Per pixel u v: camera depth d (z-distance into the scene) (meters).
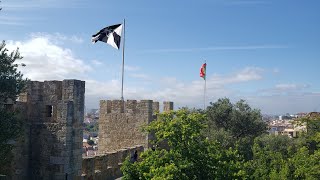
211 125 50.88
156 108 37.88
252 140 49.81
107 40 34.53
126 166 19.89
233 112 52.19
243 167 21.88
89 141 91.25
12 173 21.75
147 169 19.47
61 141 22.42
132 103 35.06
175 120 19.73
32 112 23.28
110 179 28.19
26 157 22.75
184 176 18.16
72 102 22.77
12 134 18.62
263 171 29.52
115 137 35.69
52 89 23.05
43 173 22.66
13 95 19.14
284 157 38.19
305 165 28.80
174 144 19.64
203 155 19.92
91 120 144.00
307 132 43.62
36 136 22.98
